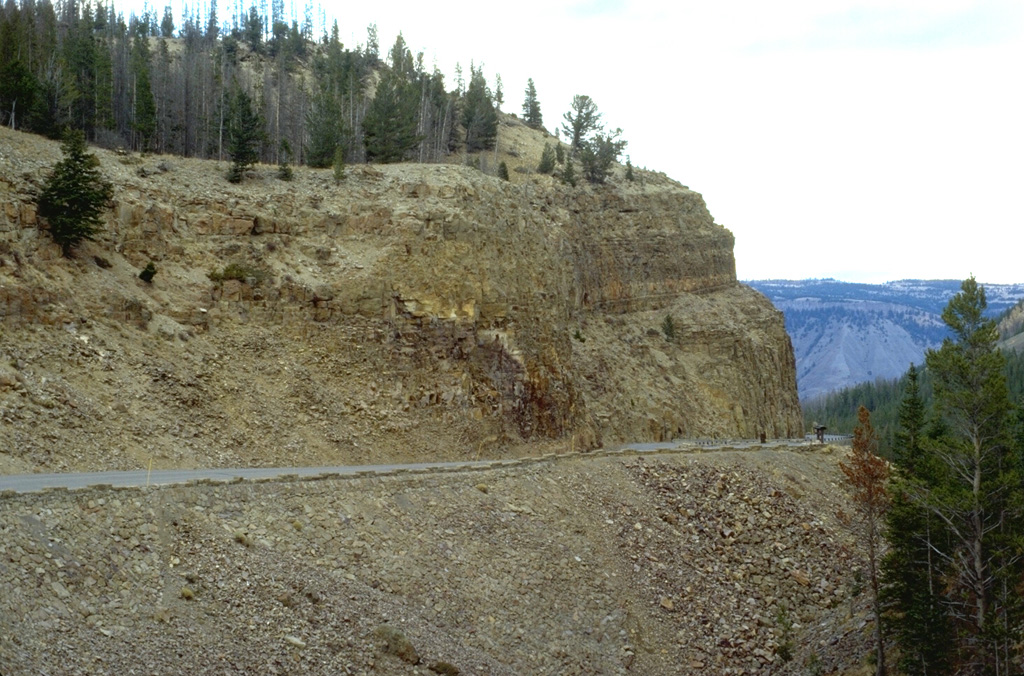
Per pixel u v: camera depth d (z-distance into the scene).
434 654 35.81
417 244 61.56
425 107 99.12
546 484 52.19
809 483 65.75
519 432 61.91
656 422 80.19
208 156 78.06
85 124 71.25
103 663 27.84
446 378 59.00
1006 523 43.66
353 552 39.38
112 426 44.12
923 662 41.34
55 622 28.19
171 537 34.22
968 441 45.19
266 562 35.75
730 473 62.34
